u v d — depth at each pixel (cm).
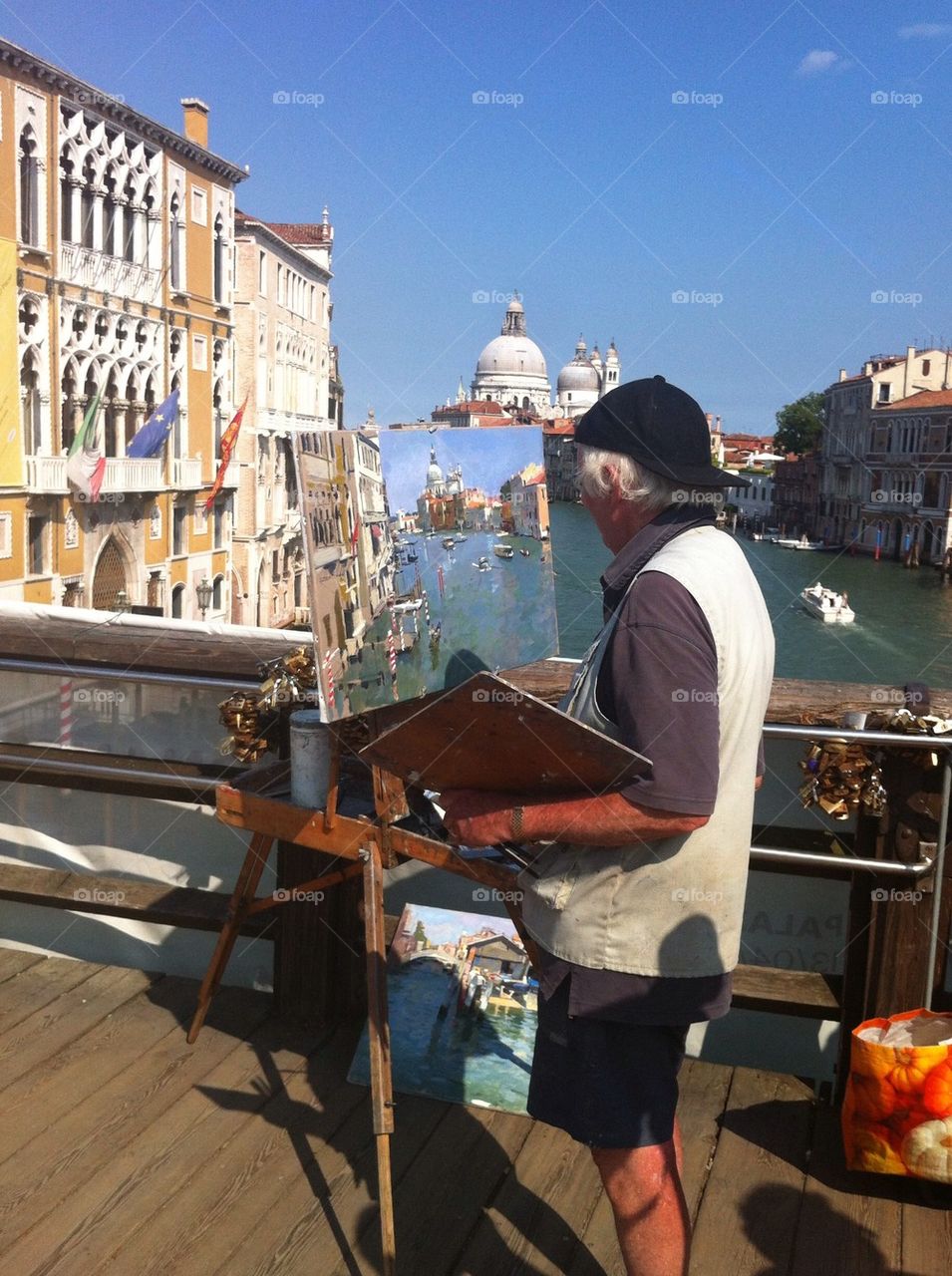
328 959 322
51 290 3153
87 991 346
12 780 356
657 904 195
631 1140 198
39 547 3162
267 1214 250
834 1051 316
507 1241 246
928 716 278
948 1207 262
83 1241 240
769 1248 246
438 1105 295
